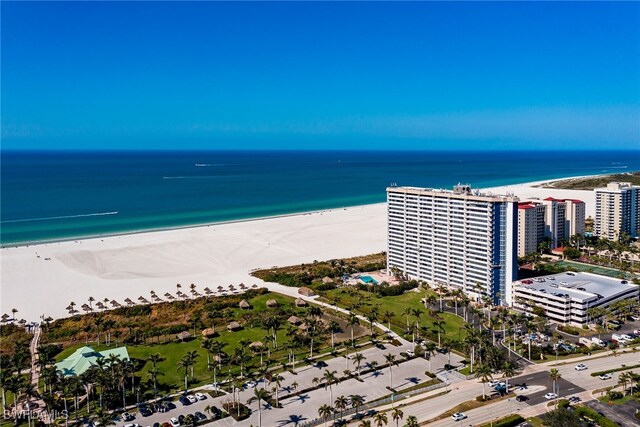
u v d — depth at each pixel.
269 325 193.88
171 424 140.88
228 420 143.38
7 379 149.25
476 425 137.75
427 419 142.00
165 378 167.75
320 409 136.62
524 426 136.75
